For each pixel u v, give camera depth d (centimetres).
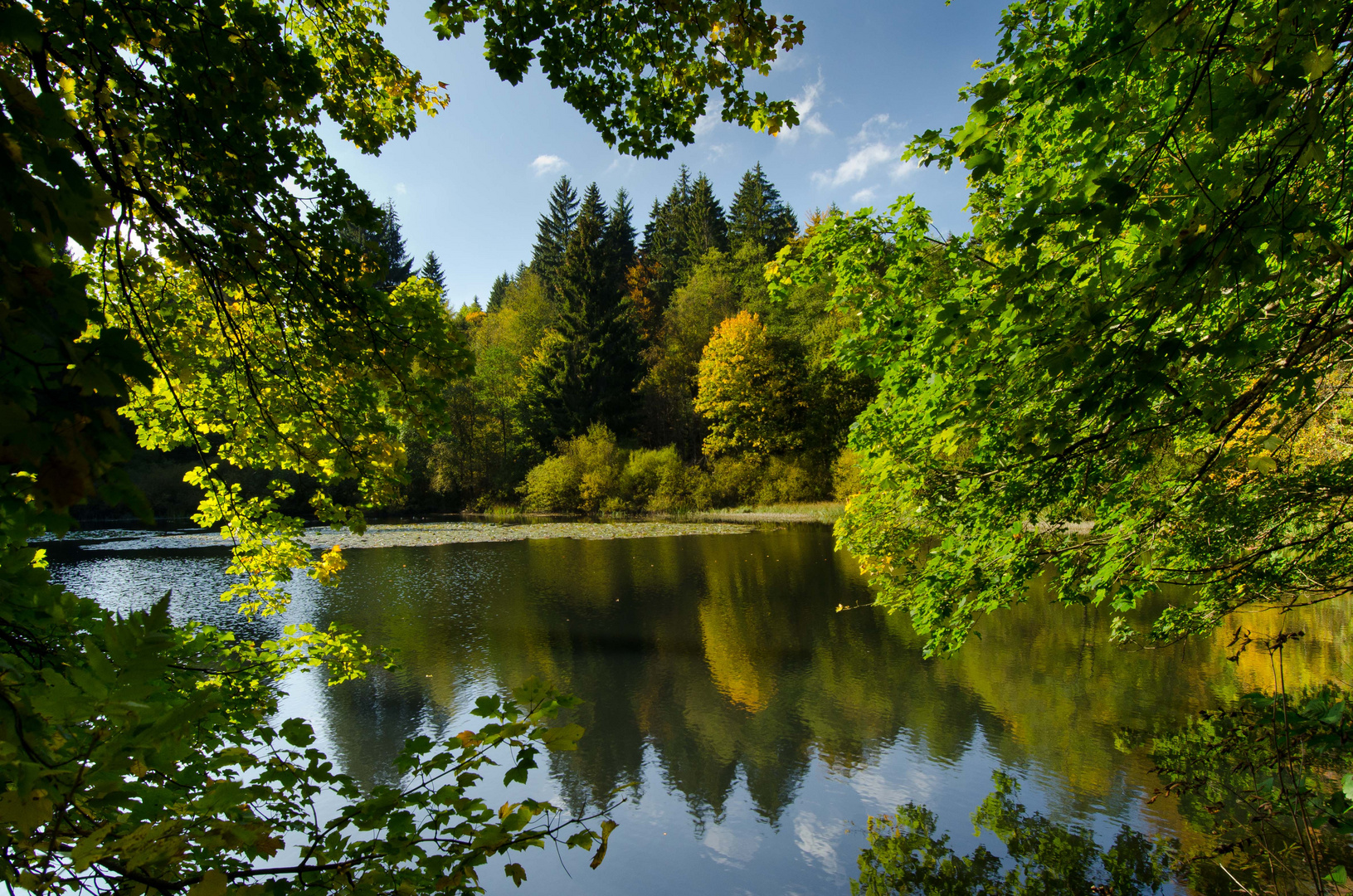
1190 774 580
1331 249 166
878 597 519
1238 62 184
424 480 3838
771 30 309
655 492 3512
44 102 98
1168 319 296
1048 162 296
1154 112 216
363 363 334
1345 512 380
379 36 353
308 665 446
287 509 2923
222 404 394
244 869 134
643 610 1315
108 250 289
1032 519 384
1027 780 632
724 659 1020
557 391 3797
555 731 156
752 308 4000
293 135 289
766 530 2530
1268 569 414
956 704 826
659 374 4284
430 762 161
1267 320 280
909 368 379
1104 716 754
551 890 502
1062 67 190
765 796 632
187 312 373
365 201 300
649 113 334
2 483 88
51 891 112
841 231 423
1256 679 806
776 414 3466
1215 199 169
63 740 100
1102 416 219
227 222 258
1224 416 247
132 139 229
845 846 546
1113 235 180
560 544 2255
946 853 528
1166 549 417
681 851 548
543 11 294
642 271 5184
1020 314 226
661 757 714
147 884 104
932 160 221
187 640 306
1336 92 155
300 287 297
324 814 546
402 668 988
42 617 146
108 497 93
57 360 88
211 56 223
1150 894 452
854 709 823
